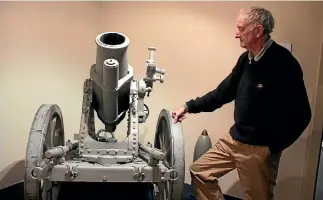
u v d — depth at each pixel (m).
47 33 3.26
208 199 2.30
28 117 3.20
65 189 2.95
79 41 3.54
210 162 2.29
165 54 3.45
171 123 2.42
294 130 2.03
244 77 2.16
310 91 2.88
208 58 3.29
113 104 2.41
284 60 2.02
